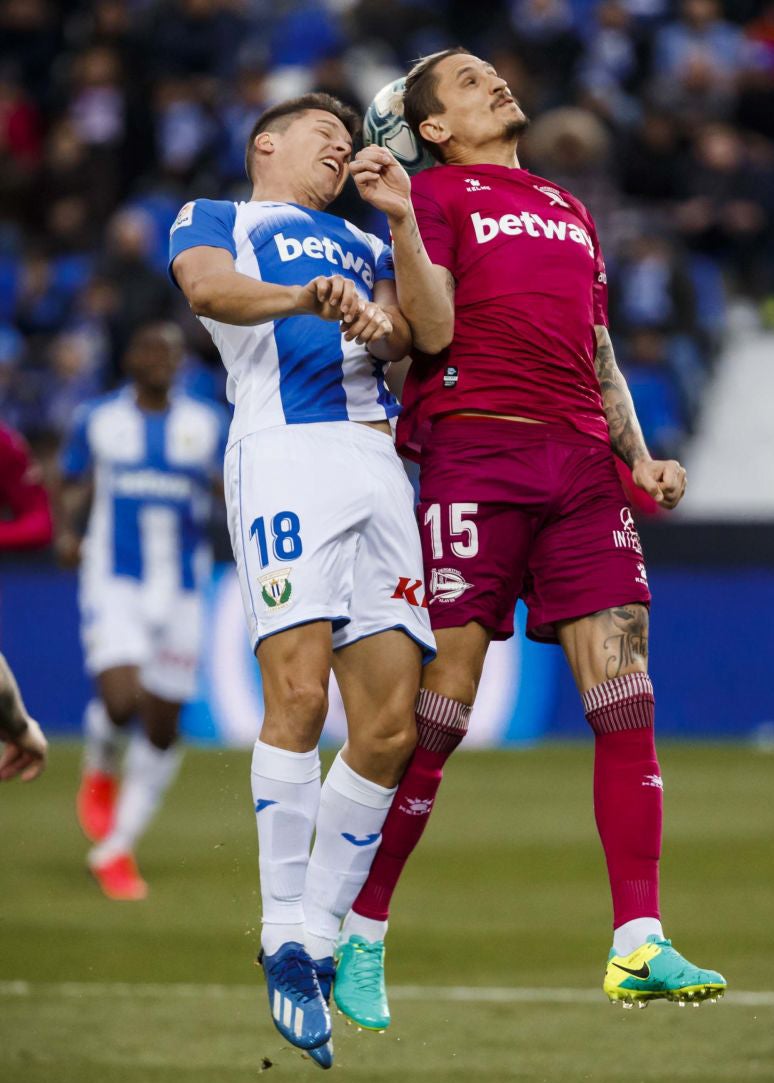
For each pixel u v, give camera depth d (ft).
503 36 177.58
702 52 175.32
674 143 168.86
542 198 50.78
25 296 165.68
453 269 49.44
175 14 187.01
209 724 128.16
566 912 76.95
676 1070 50.57
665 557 128.47
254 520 46.44
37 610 132.46
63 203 173.78
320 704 45.34
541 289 49.29
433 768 48.55
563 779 113.80
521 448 48.67
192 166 169.48
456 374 49.24
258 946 69.77
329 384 47.37
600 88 170.50
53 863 89.76
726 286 175.32
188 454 90.12
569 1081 49.44
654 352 150.41
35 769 46.32
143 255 156.15
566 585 48.75
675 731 128.06
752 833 94.73
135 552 88.63
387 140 53.26
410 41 182.80
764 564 127.44
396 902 79.36
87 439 90.53
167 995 60.85
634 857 47.60
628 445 50.93
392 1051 53.21
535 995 61.26
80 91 184.65
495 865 87.97
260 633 46.09
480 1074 50.34
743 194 170.40
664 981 45.47
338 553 46.21
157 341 90.07
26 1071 50.19
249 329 47.34
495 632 49.73
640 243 154.51
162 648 87.20
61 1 197.88
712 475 157.89
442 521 48.67
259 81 172.14
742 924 73.15
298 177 50.24
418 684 47.34
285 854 45.27
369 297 49.24
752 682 127.44
